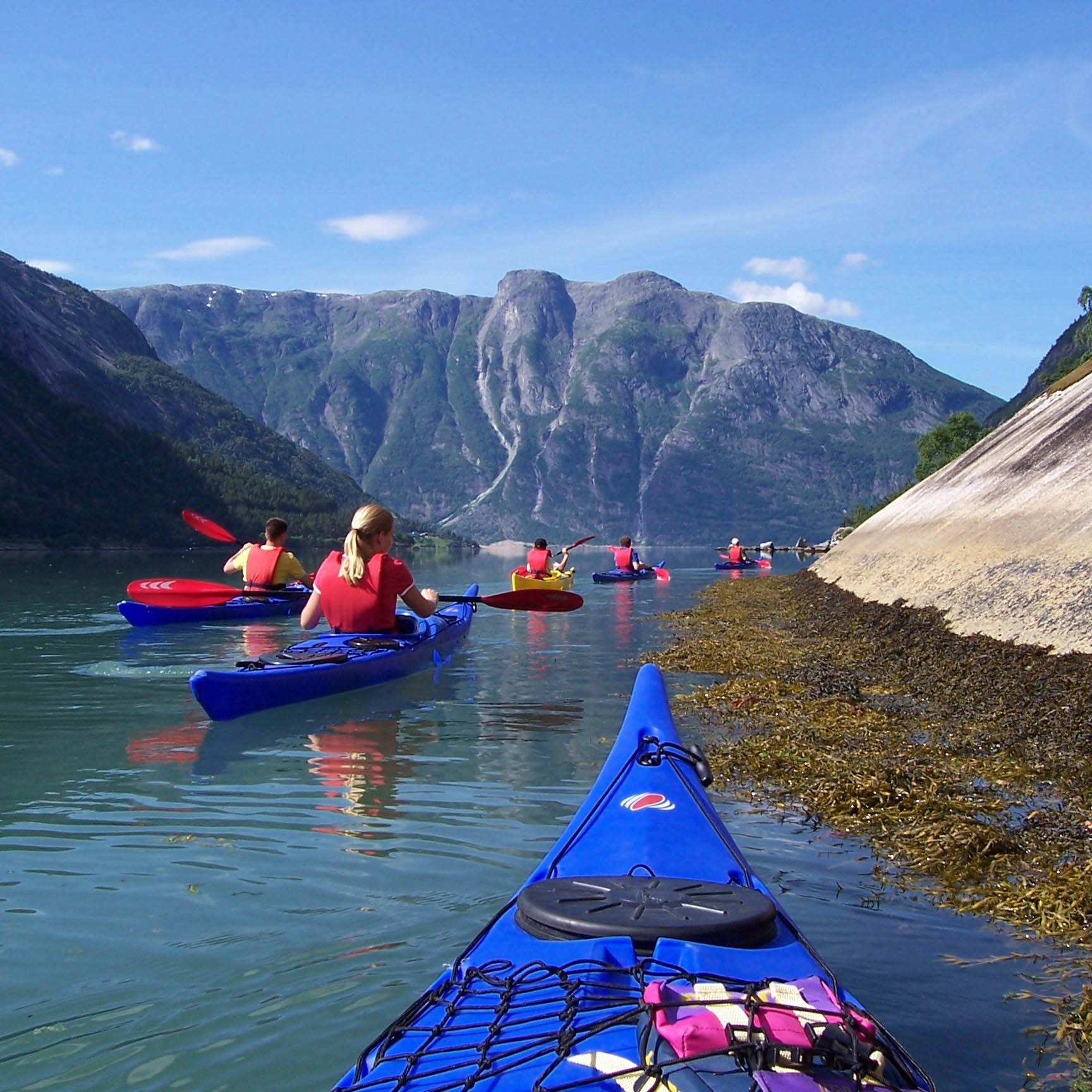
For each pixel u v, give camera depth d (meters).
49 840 5.59
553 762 7.50
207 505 86.31
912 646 13.48
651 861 3.94
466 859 5.29
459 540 125.25
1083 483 15.23
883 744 8.09
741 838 5.85
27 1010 3.61
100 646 13.59
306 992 3.75
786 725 8.92
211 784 6.81
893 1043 2.58
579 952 2.95
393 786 6.80
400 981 3.83
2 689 10.37
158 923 4.41
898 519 29.30
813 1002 2.62
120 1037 3.42
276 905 4.62
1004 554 15.24
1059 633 11.02
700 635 16.39
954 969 4.06
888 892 4.98
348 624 11.07
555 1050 2.52
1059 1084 3.17
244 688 8.98
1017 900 4.76
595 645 14.95
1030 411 27.47
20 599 21.56
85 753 7.72
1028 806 6.49
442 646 13.53
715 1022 2.46
